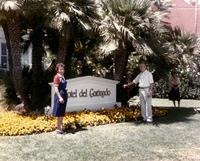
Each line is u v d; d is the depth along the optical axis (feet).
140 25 43.68
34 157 28.02
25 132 34.35
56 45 51.34
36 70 48.32
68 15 39.88
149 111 42.60
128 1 43.83
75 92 41.83
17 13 39.86
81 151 29.84
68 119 37.73
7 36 46.68
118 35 43.83
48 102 44.09
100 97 44.80
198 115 48.39
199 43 52.85
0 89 47.09
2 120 36.42
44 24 43.24
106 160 27.73
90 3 42.42
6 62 74.49
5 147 30.42
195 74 68.64
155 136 35.73
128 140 33.86
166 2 49.62
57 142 32.30
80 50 51.47
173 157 29.01
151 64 49.14
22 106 42.39
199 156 29.43
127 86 45.01
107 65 52.06
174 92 55.67
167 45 48.55
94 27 43.04
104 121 40.29
